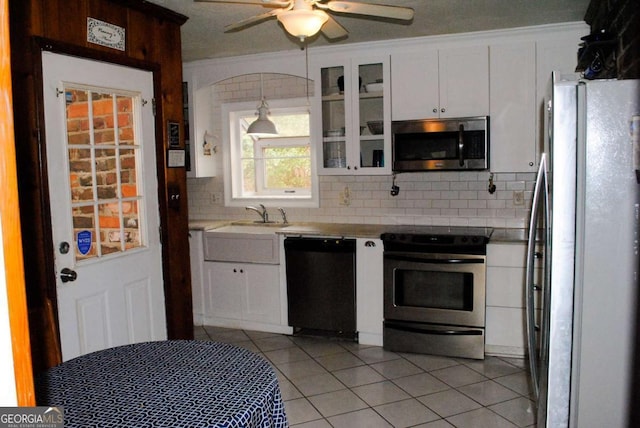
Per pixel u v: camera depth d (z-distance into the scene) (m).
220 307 4.32
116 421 1.30
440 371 3.33
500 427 2.60
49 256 2.36
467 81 3.69
